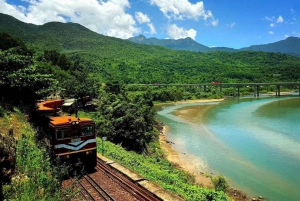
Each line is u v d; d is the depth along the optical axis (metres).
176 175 27.11
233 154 40.97
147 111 47.12
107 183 16.62
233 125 63.62
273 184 29.59
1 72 21.58
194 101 130.62
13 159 12.60
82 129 17.98
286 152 40.75
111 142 35.59
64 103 29.23
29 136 17.81
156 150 41.31
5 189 11.12
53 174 14.61
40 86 23.83
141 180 17.48
